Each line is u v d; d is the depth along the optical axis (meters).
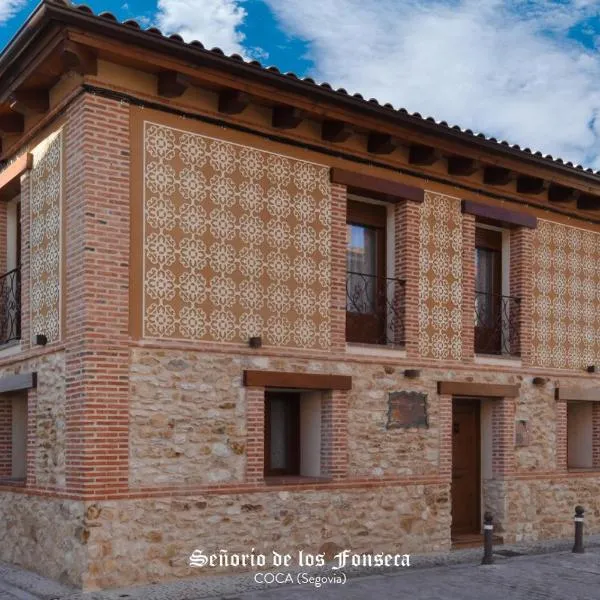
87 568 10.04
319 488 12.12
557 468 15.36
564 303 15.90
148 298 10.87
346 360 12.62
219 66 10.92
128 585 10.32
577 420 16.69
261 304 11.86
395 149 13.45
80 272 10.53
